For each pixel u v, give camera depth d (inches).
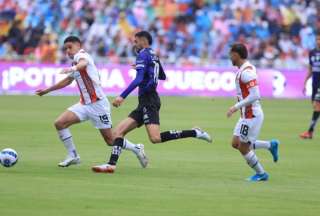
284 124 2642.7
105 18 4234.7
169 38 4200.3
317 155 1846.7
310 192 1304.1
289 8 4399.6
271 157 1792.6
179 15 4308.6
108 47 4114.2
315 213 1122.7
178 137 1505.9
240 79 1378.0
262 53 4192.9
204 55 4217.5
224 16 4335.6
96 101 1501.0
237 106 1365.7
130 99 3663.9
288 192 1296.8
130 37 4128.9
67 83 1515.7
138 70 1449.3
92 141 2012.8
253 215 1095.0
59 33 4141.2
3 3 4224.9
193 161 1675.7
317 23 4362.7
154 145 1972.2
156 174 1464.1
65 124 1508.4
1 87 3737.7
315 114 2224.4
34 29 4094.5
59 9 4232.3
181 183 1360.7
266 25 4303.6
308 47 4286.4
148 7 4338.1
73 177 1384.1
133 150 1517.0
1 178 1350.9
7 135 2087.8
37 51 4025.6
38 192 1222.3
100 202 1156.5
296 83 3846.0
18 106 3095.5
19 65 3737.7
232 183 1379.2
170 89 3841.0
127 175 1434.5
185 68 3836.1
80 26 4183.1
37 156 1675.7
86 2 4276.6
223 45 4227.4
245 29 4261.8
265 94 3848.4
